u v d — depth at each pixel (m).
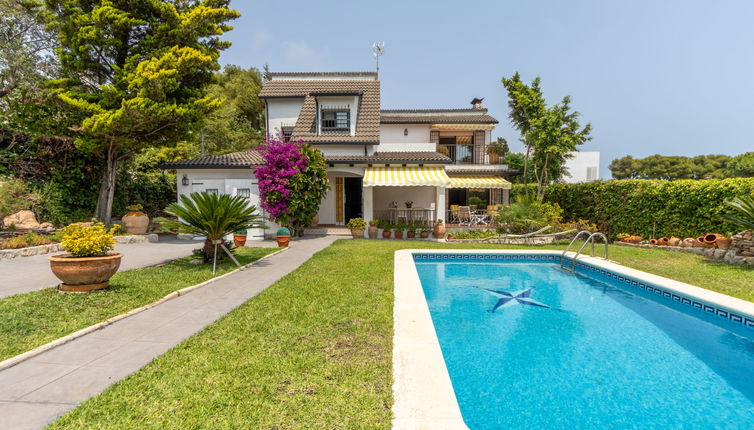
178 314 7.14
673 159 79.31
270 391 4.16
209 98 19.44
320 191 22.33
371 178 22.73
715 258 14.75
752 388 5.60
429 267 15.55
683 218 17.45
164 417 3.61
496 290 11.82
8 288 8.69
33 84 19.28
